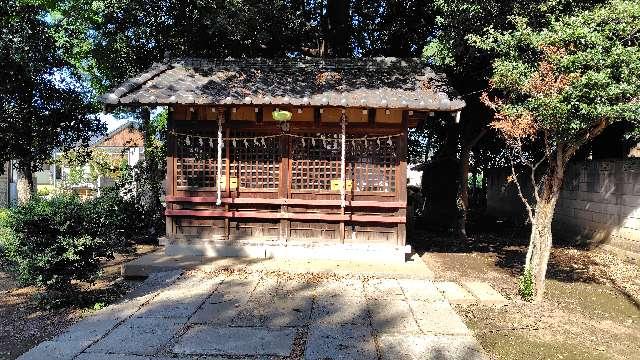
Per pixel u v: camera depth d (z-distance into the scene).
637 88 5.51
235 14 10.11
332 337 5.45
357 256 8.86
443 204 15.73
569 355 5.19
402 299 6.88
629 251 10.29
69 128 11.97
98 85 13.27
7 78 10.50
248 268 8.23
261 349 5.10
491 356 5.11
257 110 8.76
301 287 7.39
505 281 8.25
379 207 8.84
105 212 6.87
